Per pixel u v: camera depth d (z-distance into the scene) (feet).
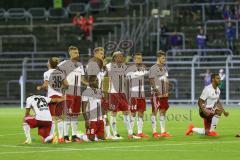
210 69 327.67
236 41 370.53
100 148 143.23
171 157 127.24
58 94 158.30
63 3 445.78
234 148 141.59
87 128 160.15
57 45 392.68
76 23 384.68
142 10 407.44
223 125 205.87
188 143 151.84
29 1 453.17
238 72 322.34
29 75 348.59
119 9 417.28
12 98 350.84
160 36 361.71
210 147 143.64
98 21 408.26
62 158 126.93
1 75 357.20
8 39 407.03
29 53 366.02
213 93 167.43
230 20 366.22
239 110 281.74
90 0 437.17
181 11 396.37
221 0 395.14
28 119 155.02
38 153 135.23
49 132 155.84
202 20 388.37
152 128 182.80
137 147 144.66
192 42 377.09
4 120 234.58
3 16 424.46
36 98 155.53
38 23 416.67
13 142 158.61
